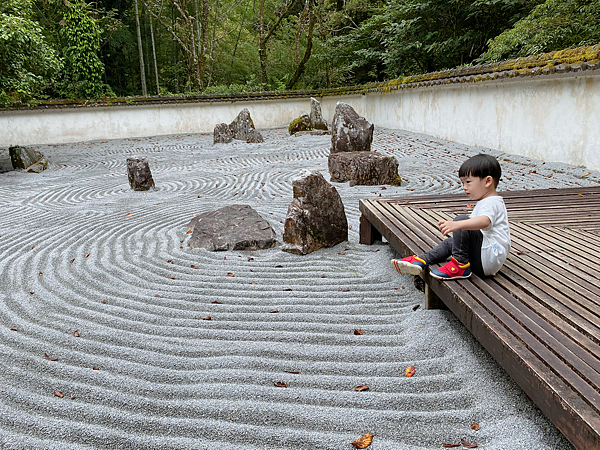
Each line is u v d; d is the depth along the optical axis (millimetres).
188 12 24703
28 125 18281
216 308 3537
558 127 8836
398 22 17219
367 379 2557
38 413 2332
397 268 3146
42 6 20828
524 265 3006
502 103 10555
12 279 4180
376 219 4320
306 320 3303
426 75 13555
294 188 4832
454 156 10680
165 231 5602
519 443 2014
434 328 3045
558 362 1911
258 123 22156
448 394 2393
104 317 3387
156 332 3178
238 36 26516
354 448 2049
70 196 8344
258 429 2174
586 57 7617
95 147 16906
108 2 24375
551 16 10641
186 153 14344
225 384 2539
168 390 2500
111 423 2248
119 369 2711
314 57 23094
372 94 18984
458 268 2859
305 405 2354
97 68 19531
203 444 2092
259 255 4762
